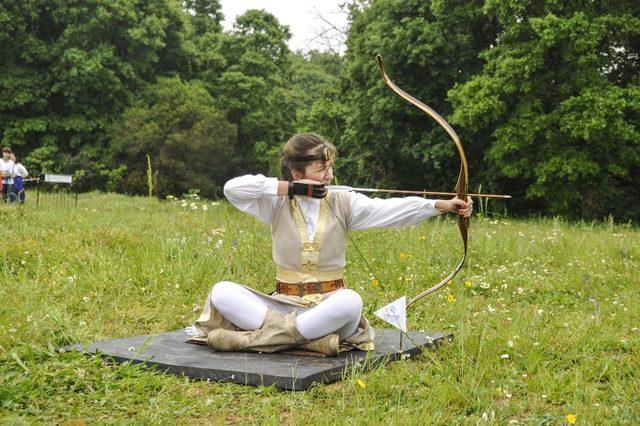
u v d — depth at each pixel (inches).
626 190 920.9
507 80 797.2
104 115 1349.7
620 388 144.3
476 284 273.4
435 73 896.9
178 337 181.3
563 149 792.3
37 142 1369.3
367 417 125.1
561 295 264.8
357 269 295.9
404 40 896.9
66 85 1314.0
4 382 139.4
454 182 993.5
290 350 163.0
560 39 757.3
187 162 1254.9
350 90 1131.3
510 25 803.4
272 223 168.2
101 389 140.8
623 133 747.4
